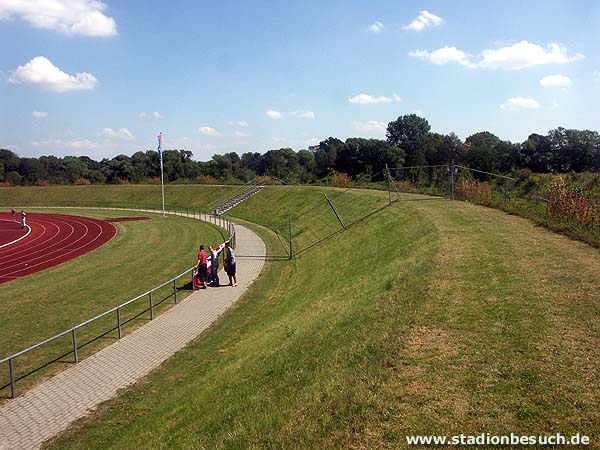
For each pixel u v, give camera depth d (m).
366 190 41.41
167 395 11.02
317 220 36.97
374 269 17.50
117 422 9.94
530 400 6.64
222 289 21.03
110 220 52.09
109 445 8.96
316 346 10.08
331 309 13.16
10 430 9.80
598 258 13.50
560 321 9.19
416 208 26.11
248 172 110.56
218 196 63.97
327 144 144.25
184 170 118.38
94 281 23.67
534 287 11.24
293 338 11.31
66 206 70.75
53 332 16.17
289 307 17.22
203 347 14.23
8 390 11.78
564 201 19.67
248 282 22.19
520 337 8.61
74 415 10.37
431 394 7.00
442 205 26.86
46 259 30.94
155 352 13.95
